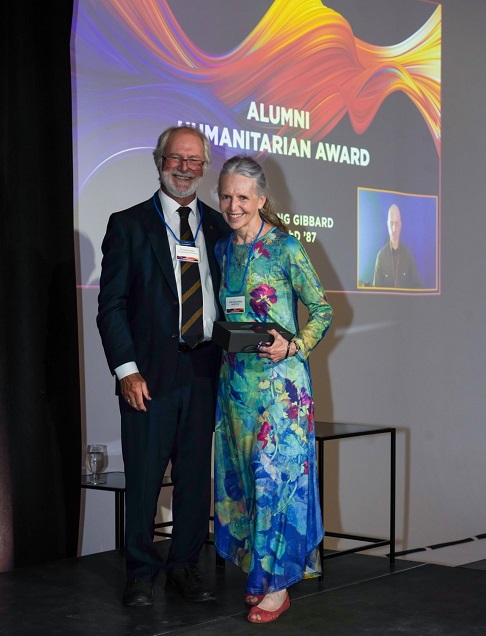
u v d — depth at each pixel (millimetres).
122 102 4250
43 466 3869
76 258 4105
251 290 3127
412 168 5520
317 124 5051
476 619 3025
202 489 3318
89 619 2986
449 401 5695
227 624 2951
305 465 3141
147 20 4348
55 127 3912
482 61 5875
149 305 3195
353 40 5230
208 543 4152
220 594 3320
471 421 5824
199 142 3229
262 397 3100
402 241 5445
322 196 5059
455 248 5750
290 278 3152
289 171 4910
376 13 5352
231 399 3166
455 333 5730
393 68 5434
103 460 4004
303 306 4883
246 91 4730
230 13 4672
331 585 3520
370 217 5281
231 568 3725
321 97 5074
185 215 3279
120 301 3178
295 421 3115
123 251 3188
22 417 3818
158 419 3207
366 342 5250
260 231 3160
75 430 3951
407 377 5461
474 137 5863
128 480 3221
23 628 2885
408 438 5469
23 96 3830
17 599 3213
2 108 3777
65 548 3926
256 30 4781
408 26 5512
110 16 4219
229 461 3256
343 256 5145
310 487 3176
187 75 4492
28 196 3842
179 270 3225
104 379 4207
